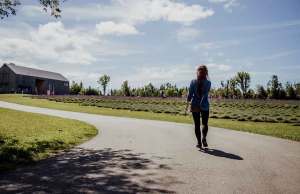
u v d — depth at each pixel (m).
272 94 80.56
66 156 7.68
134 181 5.45
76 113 26.94
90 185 5.20
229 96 87.19
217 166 6.63
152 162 6.99
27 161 7.00
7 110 24.70
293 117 25.58
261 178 5.73
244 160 7.27
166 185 5.24
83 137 11.51
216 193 4.88
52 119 18.77
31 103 42.75
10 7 14.20
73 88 107.56
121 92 96.06
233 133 12.91
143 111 32.50
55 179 5.55
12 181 5.41
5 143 9.52
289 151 8.58
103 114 26.55
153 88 96.62
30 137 11.02
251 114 28.77
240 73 86.69
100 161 7.08
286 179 5.68
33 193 4.77
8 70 93.31
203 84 8.74
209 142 10.18
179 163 6.89
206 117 8.80
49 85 105.88
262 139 11.05
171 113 29.53
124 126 15.52
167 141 10.27
